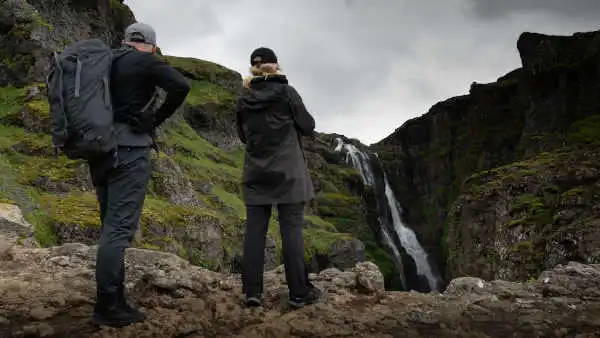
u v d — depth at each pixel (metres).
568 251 24.06
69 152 2.81
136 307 3.27
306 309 3.38
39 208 11.85
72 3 26.67
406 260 65.06
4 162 13.91
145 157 3.02
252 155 3.50
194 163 30.58
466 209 36.62
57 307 3.20
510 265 29.00
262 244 3.51
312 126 3.53
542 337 2.84
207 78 51.16
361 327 3.02
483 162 62.12
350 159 68.94
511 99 62.22
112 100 2.96
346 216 53.38
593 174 30.02
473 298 3.65
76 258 4.47
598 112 50.47
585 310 3.29
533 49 66.44
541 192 31.97
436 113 76.94
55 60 2.83
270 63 3.55
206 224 19.33
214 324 3.06
